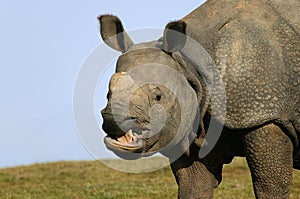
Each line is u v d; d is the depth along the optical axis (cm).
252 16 1841
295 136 1825
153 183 3891
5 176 4609
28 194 3691
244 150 1852
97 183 4097
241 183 3628
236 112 1775
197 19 1869
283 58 1800
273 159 1805
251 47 1791
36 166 4972
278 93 1775
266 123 1784
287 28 1838
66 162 5047
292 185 3366
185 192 1942
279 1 1889
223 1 1888
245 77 1772
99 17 1759
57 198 3478
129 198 3278
